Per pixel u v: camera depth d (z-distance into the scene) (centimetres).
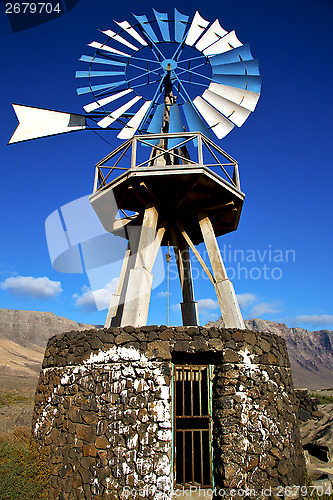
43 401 803
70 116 1033
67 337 798
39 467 692
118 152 997
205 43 1124
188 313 1152
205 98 1041
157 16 1246
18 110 958
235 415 665
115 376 689
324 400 1936
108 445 641
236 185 1017
